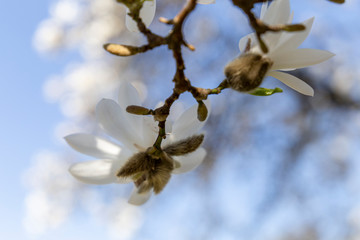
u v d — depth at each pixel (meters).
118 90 0.53
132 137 0.52
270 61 0.47
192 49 0.47
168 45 0.47
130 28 0.51
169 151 0.51
